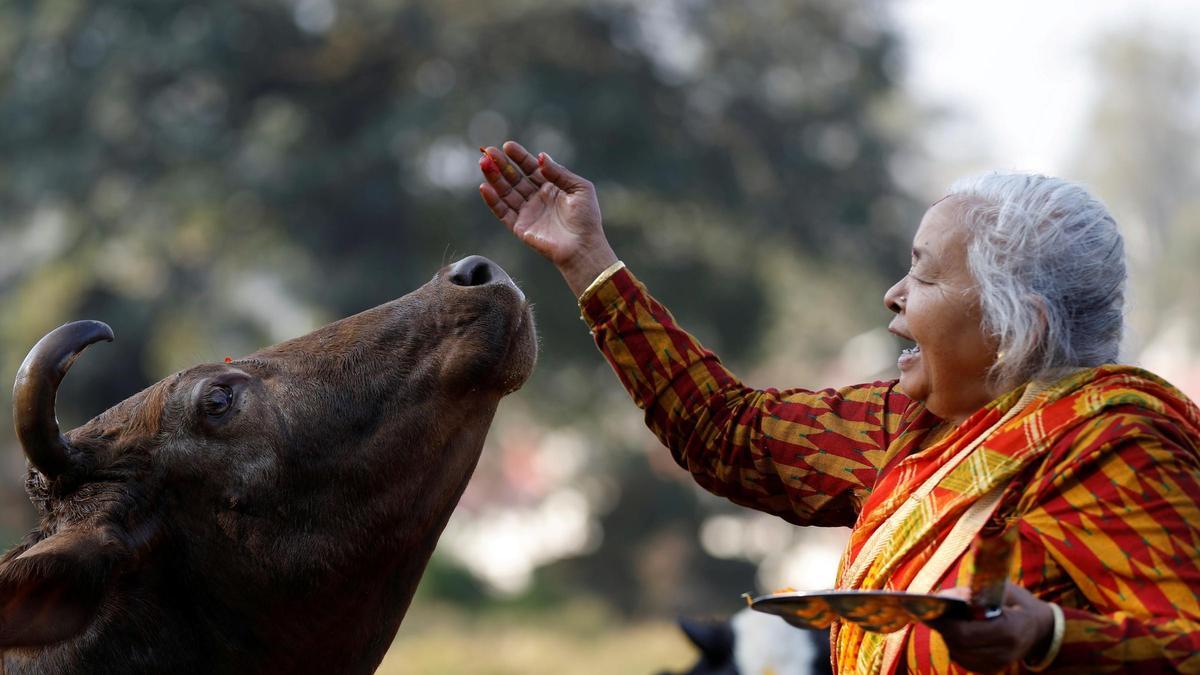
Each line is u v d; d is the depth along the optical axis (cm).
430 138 2727
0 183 2833
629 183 2741
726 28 3056
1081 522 262
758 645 454
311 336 369
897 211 3247
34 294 2823
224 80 2858
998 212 281
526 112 2698
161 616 341
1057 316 277
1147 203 4925
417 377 357
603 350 356
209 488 344
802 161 3083
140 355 2814
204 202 2758
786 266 3228
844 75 3166
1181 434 267
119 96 2819
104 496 336
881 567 286
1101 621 249
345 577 351
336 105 2970
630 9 2888
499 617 2186
